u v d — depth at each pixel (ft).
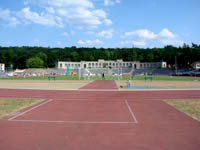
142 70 360.48
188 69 314.96
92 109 35.96
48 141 19.27
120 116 30.37
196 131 22.80
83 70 360.48
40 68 371.76
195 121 27.37
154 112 33.37
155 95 56.39
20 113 31.94
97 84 100.37
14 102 43.16
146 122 26.76
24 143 18.76
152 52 459.32
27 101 44.86
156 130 23.09
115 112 33.35
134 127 24.32
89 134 21.47
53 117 29.40
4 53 391.45
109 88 77.36
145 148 17.66
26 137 20.42
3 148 17.60
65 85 92.73
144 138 20.29
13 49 452.76
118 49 524.52
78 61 461.37
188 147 18.02
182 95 56.44
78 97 52.26
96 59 476.54
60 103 42.57
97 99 48.78
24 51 429.38
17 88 75.87
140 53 485.15
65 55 461.78
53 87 81.35
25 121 26.91
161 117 29.76
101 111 34.14
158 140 19.75
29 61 369.71
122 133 21.89
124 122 26.73
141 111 34.24
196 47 340.39
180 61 350.84
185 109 35.83
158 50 466.70
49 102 43.80
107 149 17.35
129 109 36.06
